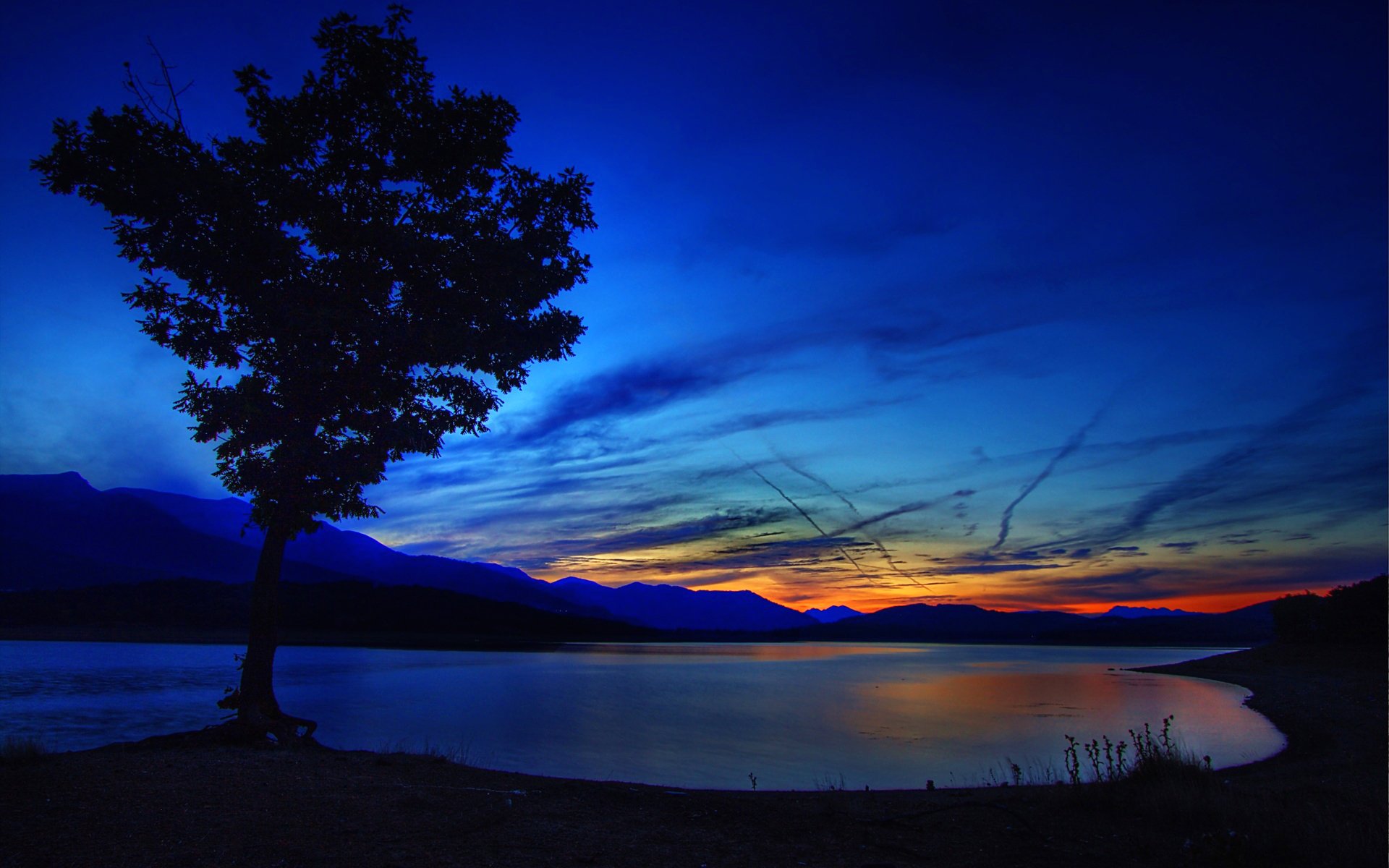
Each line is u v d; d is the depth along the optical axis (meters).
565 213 18.00
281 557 15.61
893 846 8.10
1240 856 7.21
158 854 6.79
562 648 171.75
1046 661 120.88
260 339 15.49
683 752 24.00
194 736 13.75
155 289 14.95
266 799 9.00
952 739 27.44
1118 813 9.66
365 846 7.31
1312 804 9.00
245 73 15.40
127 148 14.23
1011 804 10.43
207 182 14.71
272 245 14.77
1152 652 174.50
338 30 15.41
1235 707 37.50
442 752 22.72
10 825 7.38
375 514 15.82
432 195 17.20
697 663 106.88
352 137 16.19
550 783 11.30
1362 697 34.53
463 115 16.39
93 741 22.98
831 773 19.97
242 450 15.11
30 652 84.56
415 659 98.56
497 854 7.23
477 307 16.23
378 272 16.08
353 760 12.86
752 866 7.18
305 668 74.81
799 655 157.50
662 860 7.30
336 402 15.54
